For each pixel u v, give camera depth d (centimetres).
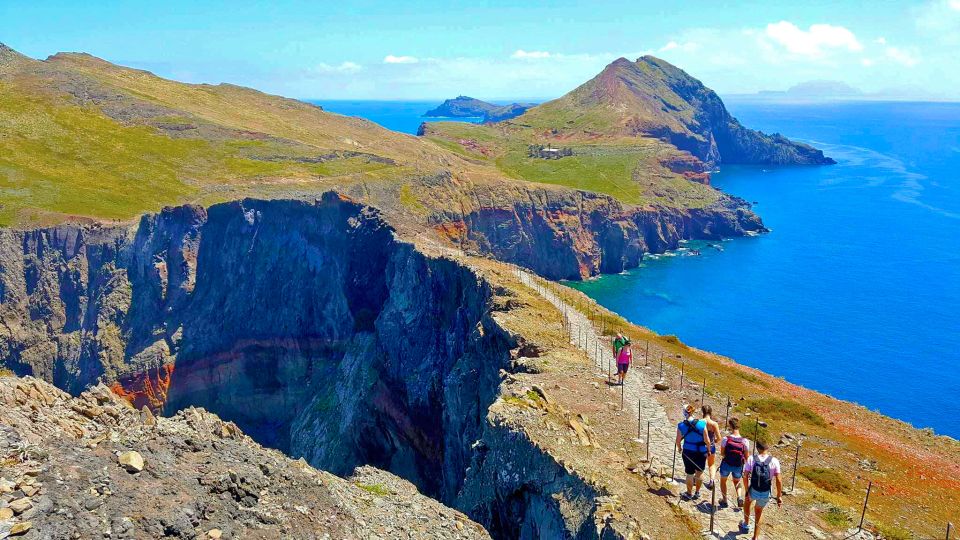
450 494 5391
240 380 12056
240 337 12094
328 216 11831
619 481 2544
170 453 2172
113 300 11838
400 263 9444
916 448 3706
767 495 2105
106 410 2403
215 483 2105
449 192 17075
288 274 12125
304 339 11844
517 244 17950
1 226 11581
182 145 17050
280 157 17088
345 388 9888
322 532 2206
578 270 18312
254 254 12381
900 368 10812
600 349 4819
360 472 3225
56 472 1803
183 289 12038
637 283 17175
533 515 2761
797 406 4069
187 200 13688
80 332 11719
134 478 1956
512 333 4759
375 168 17075
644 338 5544
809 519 2477
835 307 14088
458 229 16425
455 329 7025
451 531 2748
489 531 3097
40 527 1599
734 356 11406
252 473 2289
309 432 10119
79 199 12875
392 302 9344
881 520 2594
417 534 2591
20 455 1820
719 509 2372
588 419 3391
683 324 13238
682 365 4647
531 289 6512
